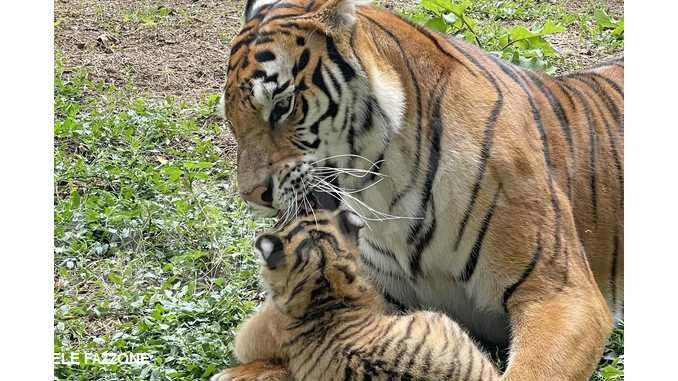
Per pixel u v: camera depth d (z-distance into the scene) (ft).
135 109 55.57
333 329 31.45
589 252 36.24
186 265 41.50
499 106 32.96
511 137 32.53
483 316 34.04
